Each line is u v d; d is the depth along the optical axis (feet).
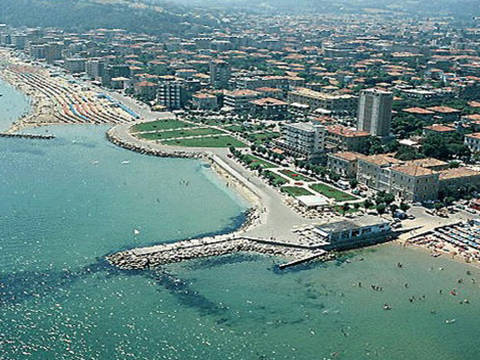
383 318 592.60
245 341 548.31
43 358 513.45
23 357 513.86
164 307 597.93
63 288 627.05
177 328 563.48
